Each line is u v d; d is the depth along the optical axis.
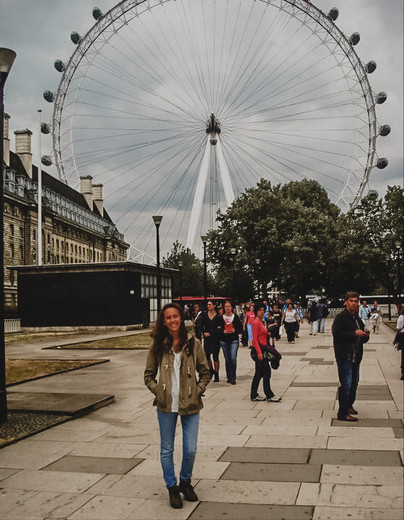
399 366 18.47
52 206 107.31
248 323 15.69
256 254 68.00
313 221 68.44
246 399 12.88
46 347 30.33
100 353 26.53
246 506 6.11
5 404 10.59
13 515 6.08
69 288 49.81
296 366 19.17
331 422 10.04
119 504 6.32
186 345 6.49
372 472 7.04
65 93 66.75
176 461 7.95
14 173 92.44
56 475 7.43
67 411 11.16
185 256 98.19
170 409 6.32
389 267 70.06
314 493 6.39
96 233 132.38
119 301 48.78
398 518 5.62
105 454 8.41
